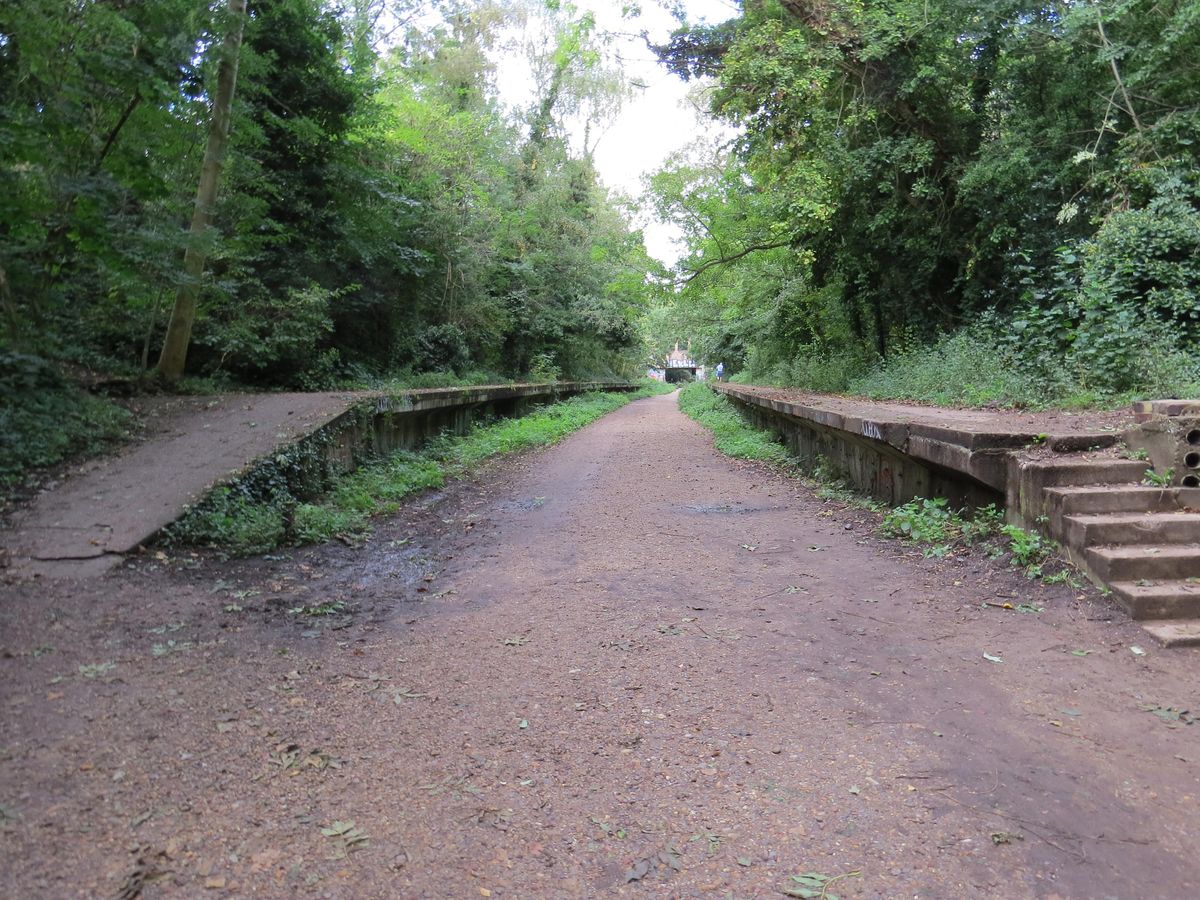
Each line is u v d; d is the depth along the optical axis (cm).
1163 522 496
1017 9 1281
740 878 242
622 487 1012
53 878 229
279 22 1424
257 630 460
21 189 873
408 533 754
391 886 234
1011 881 240
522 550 675
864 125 1502
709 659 420
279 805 275
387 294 1777
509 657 424
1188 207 1026
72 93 877
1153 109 1207
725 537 708
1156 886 238
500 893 233
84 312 1192
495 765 308
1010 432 603
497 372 2631
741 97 1480
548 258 2908
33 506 646
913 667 405
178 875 234
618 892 235
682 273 2044
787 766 310
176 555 599
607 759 315
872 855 253
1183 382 836
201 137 1128
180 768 296
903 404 1106
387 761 309
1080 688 376
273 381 1360
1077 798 285
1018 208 1367
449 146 2106
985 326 1364
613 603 518
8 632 427
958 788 292
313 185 1546
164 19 971
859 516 767
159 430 877
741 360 3659
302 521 704
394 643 446
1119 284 1009
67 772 288
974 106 1463
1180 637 414
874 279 1780
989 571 541
